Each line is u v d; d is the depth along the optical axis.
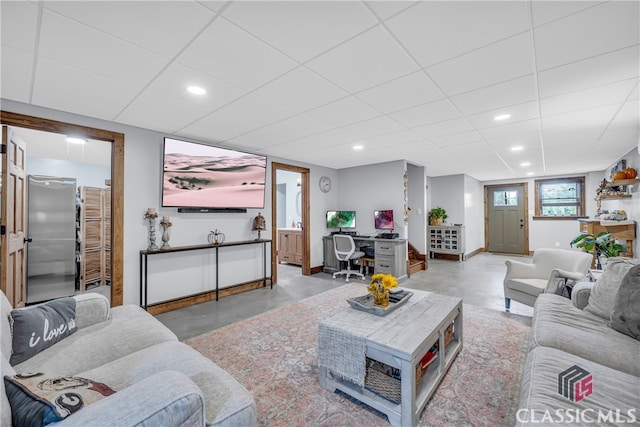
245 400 1.15
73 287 4.16
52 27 1.52
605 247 3.89
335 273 5.35
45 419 0.81
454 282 4.84
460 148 4.33
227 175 4.00
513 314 3.27
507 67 1.97
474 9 1.41
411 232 6.16
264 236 4.71
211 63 1.92
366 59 1.88
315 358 2.32
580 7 1.39
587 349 1.56
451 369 2.13
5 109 2.46
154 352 1.50
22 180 3.08
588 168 6.18
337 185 6.32
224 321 3.15
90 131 2.93
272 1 1.35
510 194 7.97
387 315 2.08
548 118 2.97
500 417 1.64
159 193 3.48
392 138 3.77
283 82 2.19
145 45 1.70
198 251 3.88
